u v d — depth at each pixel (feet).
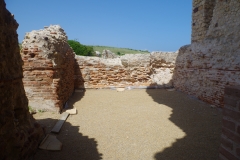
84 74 33.65
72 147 11.68
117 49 174.50
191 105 22.13
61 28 23.25
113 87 33.99
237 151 6.05
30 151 9.93
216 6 21.97
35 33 17.97
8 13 8.86
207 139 12.89
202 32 24.82
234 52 18.95
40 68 17.51
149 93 29.99
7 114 8.00
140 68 35.70
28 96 17.60
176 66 33.06
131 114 18.70
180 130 14.52
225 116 6.63
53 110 17.85
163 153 11.16
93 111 19.72
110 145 12.13
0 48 7.77
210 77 22.68
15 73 9.13
